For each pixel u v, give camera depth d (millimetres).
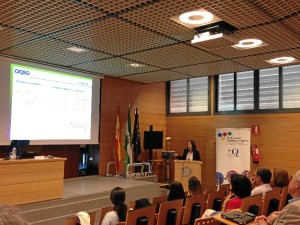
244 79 7625
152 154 8312
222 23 3822
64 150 6934
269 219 1972
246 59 5582
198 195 3844
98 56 5590
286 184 4473
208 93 8203
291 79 6922
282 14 3510
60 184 4996
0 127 5711
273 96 7152
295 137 6781
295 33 4129
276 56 5336
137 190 6293
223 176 6910
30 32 4320
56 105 6516
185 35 4305
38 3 3344
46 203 4762
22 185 4496
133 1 3248
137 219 3021
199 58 5566
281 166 6910
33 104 6152
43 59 5945
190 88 8609
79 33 4309
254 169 7234
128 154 7445
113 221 3227
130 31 4180
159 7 3383
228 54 5242
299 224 1680
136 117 7844
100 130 7426
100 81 7410
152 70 6742
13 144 4844
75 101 6867
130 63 6090
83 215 3105
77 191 5605
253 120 7387
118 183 6551
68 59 5883
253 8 3357
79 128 6945
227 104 7910
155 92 8820
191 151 7094
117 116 7527
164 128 8984
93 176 7324
